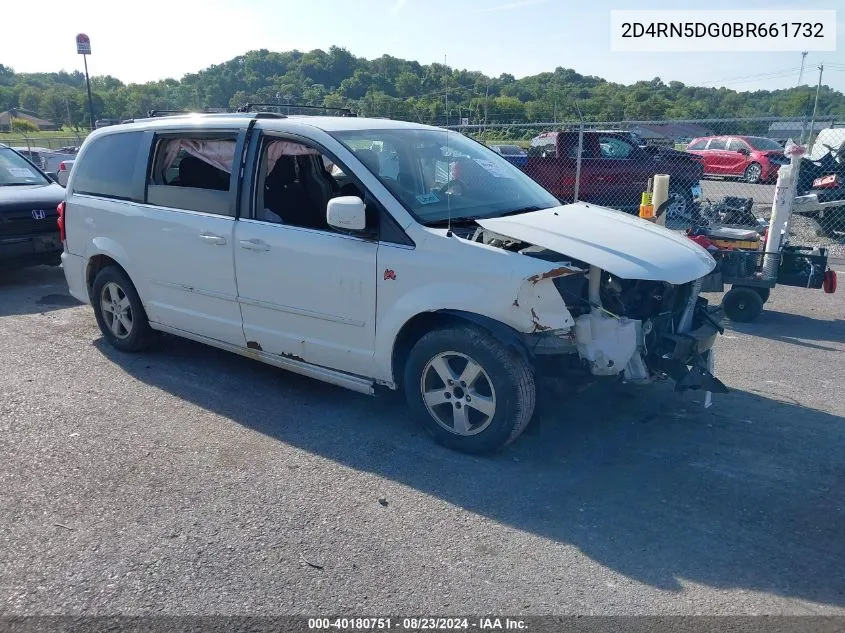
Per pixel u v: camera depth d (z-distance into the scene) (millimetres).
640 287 4281
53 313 7309
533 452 4246
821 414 4844
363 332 4363
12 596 2971
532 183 5309
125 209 5586
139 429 4555
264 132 4816
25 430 4531
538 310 3799
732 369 5758
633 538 3381
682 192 13438
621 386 5141
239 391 5191
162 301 5492
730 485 3867
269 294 4754
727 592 3002
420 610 2893
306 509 3629
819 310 7715
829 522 3520
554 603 2934
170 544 3326
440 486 3855
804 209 9562
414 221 4148
